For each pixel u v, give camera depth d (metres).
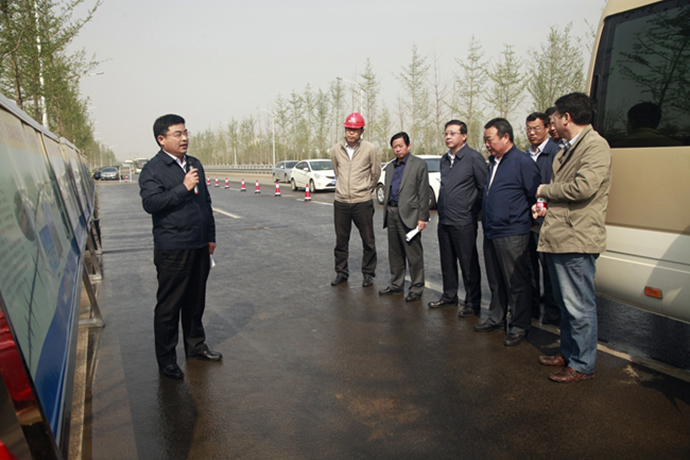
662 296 3.38
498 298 4.46
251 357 4.04
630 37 3.62
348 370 3.75
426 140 29.72
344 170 5.94
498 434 2.85
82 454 2.74
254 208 16.03
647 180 3.43
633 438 2.78
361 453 2.69
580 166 3.27
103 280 6.80
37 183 2.83
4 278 1.60
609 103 3.75
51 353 1.91
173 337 3.69
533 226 4.69
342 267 6.27
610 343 4.22
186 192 3.41
